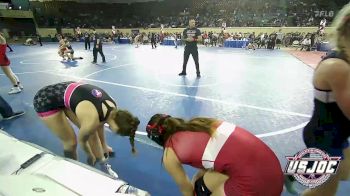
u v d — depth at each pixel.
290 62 12.68
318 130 1.86
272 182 1.74
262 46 22.39
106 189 1.93
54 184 1.78
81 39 30.91
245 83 8.02
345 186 2.92
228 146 1.74
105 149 3.55
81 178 2.03
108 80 8.70
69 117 3.28
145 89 7.39
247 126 4.64
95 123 2.79
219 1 33.47
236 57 14.79
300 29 23.78
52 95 3.02
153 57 15.05
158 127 1.95
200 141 1.79
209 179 1.96
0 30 29.14
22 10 31.61
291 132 4.34
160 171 3.36
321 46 18.81
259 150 1.75
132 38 28.42
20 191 1.51
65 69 10.97
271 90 7.14
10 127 4.78
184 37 8.82
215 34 24.62
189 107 5.76
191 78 8.84
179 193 2.94
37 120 5.09
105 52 18.33
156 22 34.38
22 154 2.29
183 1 35.97
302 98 6.34
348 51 1.58
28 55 16.77
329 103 1.73
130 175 3.29
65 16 35.97
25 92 7.12
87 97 2.82
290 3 28.34
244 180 1.71
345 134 1.81
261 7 30.02
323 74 1.66
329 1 26.59
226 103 6.00
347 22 1.55
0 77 9.35
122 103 6.12
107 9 38.03
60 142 4.21
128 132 2.49
